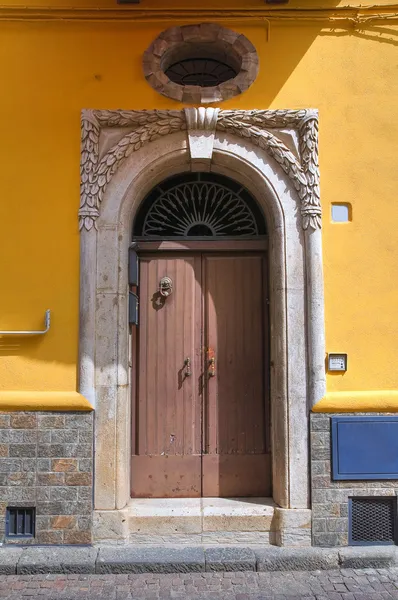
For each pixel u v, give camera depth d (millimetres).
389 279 4449
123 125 4480
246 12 4574
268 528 4316
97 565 3988
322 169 4504
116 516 4254
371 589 3801
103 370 4348
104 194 4449
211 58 4832
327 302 4418
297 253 4438
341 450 4320
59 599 3648
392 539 4336
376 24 4609
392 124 4551
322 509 4285
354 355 4391
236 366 4711
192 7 4578
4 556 4066
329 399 4320
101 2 4559
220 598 3664
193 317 4742
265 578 3943
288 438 4328
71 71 4535
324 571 4062
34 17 4555
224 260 4781
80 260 4391
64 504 4254
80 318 4355
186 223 4793
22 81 4523
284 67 4570
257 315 4746
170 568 4008
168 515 4309
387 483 4328
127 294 4516
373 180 4512
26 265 4402
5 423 4301
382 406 4332
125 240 4484
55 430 4297
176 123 4434
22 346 4359
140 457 4641
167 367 4703
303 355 4383
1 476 4273
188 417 4676
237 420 4680
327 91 4559
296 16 4578
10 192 4445
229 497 4617
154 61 4531
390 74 4582
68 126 4496
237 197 4812
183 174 4785
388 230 4484
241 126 4430
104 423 4320
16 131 4488
